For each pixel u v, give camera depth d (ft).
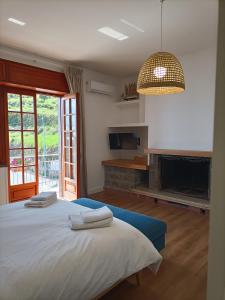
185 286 6.40
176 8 8.12
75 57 13.21
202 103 12.56
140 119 16.12
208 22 9.14
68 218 6.69
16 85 12.33
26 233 5.68
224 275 3.67
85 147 15.37
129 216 7.67
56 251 4.84
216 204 3.66
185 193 13.74
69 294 4.39
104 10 8.23
